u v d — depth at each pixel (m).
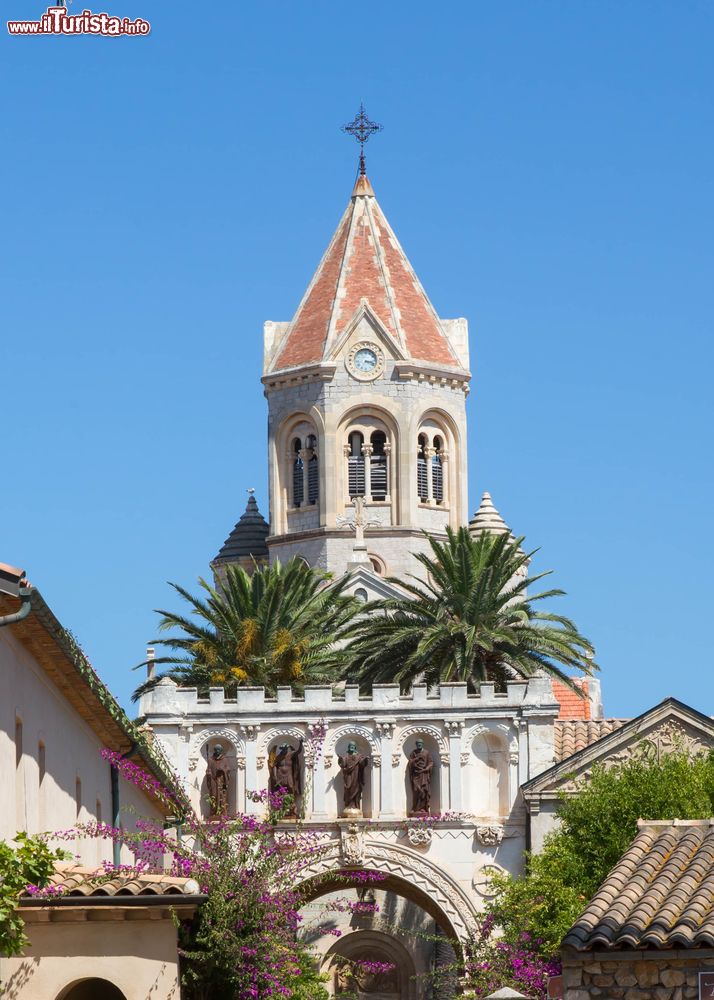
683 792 64.94
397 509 133.75
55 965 34.03
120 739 49.47
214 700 85.06
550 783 80.75
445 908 82.44
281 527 136.38
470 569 92.88
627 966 31.72
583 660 94.44
